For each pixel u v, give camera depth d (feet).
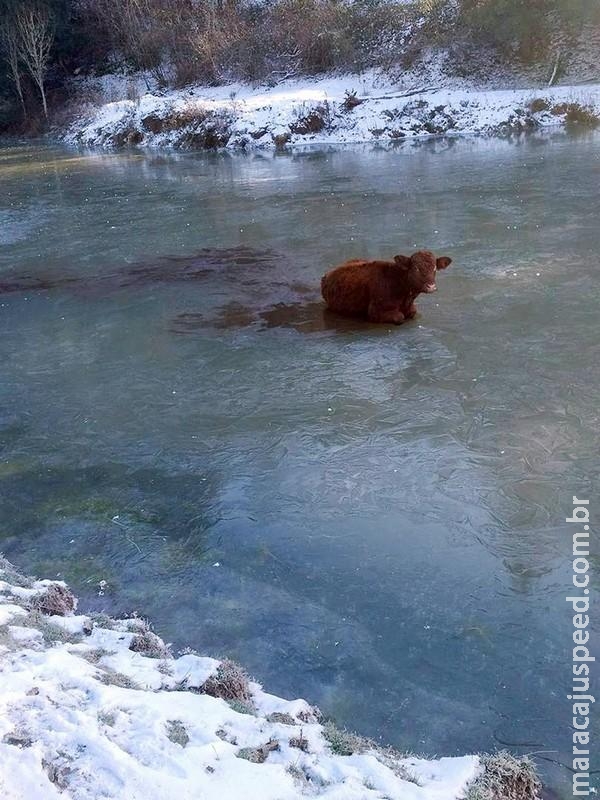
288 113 83.82
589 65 86.22
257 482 16.62
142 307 29.50
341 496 15.83
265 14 112.27
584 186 44.83
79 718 9.13
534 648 11.62
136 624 12.59
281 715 10.30
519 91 82.58
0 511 16.33
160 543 14.84
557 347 22.29
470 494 15.52
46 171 78.23
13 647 11.28
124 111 102.53
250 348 24.23
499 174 51.70
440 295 27.73
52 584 13.60
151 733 9.18
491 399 19.42
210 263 35.09
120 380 22.72
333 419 19.08
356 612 12.63
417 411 19.11
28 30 118.01
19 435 19.75
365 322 25.70
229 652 11.96
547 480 15.80
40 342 26.63
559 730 10.23
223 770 8.68
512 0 88.48
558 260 30.78
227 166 70.18
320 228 40.11
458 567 13.50
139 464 17.84
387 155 67.56
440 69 92.53
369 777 9.00
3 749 8.38
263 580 13.57
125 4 122.93
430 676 11.25
